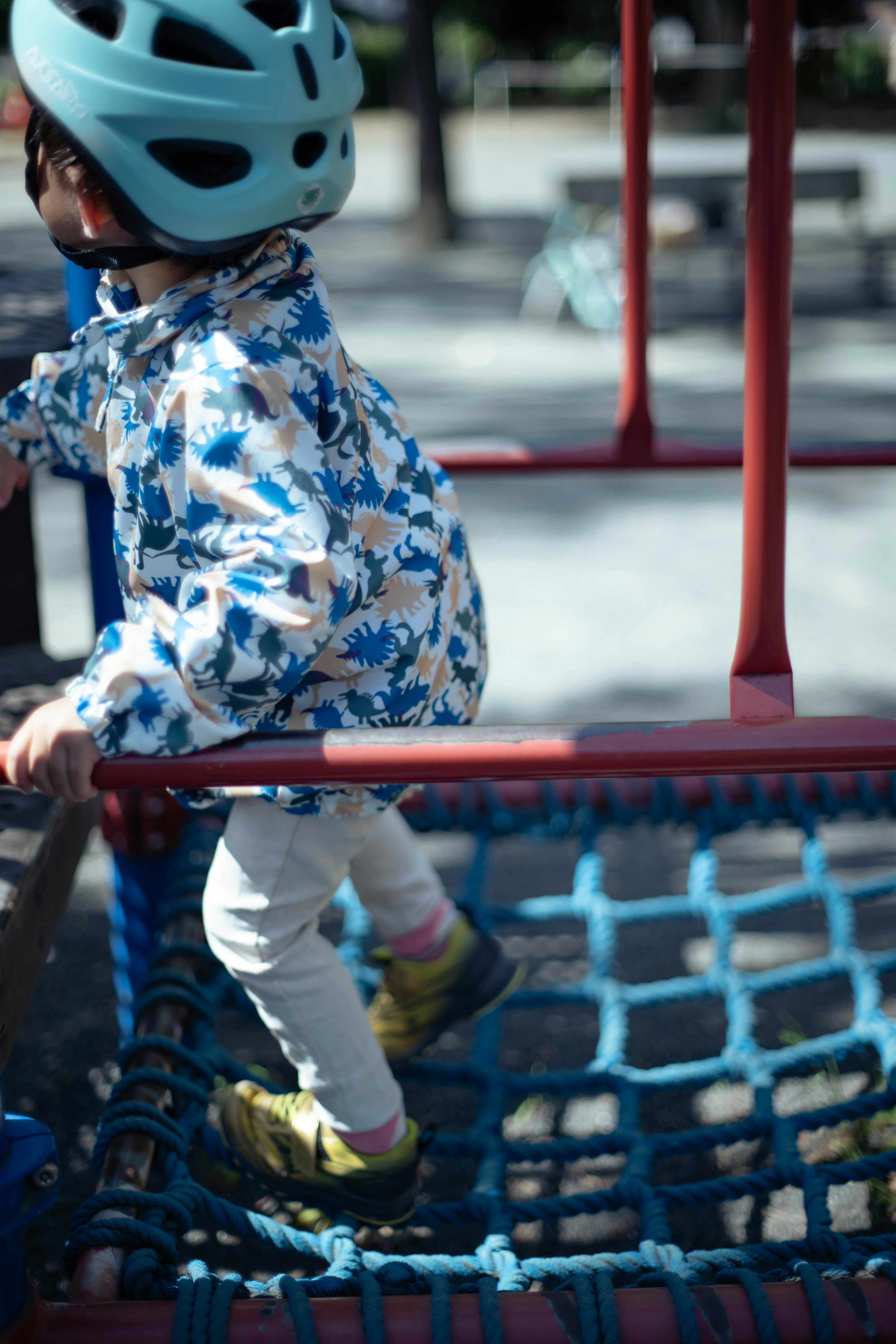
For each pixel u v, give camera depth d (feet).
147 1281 4.28
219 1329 3.94
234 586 3.68
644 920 7.27
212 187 3.82
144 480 4.24
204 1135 5.51
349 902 7.52
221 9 3.70
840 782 7.51
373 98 88.17
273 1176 5.31
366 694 4.44
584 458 7.38
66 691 3.92
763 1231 6.21
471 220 46.57
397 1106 5.17
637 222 6.97
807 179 30.50
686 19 78.18
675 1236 6.20
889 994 8.12
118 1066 7.09
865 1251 4.64
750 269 3.78
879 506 18.49
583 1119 7.07
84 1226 4.54
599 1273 4.23
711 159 32.40
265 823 4.80
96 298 5.62
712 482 20.18
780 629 3.98
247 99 3.73
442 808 7.46
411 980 6.09
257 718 3.98
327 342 4.21
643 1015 8.05
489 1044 6.56
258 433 3.85
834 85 82.74
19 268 8.20
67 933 9.18
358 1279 4.35
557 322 29.76
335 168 4.05
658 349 27.71
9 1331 3.82
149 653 3.81
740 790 7.50
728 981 6.85
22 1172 3.74
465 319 30.86
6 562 6.54
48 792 3.80
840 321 30.01
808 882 7.42
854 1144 6.77
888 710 11.77
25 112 7.43
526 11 95.14
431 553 4.58
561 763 3.66
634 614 14.67
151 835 6.73
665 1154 5.66
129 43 3.68
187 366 3.98
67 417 5.26
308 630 3.69
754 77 3.61
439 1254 5.81
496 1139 5.78
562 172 30.60
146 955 6.91
